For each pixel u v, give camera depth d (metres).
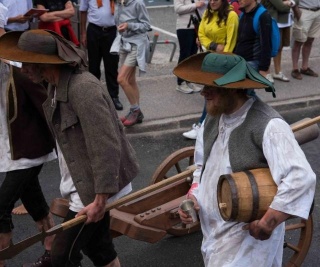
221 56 2.91
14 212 5.24
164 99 8.12
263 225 2.74
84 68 3.41
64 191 3.53
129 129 7.26
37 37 3.28
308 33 8.95
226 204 2.85
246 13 6.50
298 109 8.29
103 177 3.17
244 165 2.89
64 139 3.34
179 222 4.22
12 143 3.93
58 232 3.24
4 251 3.12
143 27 6.93
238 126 2.93
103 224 3.62
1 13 5.35
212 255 3.06
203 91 2.95
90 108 3.18
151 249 4.73
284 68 9.56
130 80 7.11
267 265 2.99
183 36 8.00
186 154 4.74
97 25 7.51
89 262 4.53
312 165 6.43
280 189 2.73
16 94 3.87
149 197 4.28
